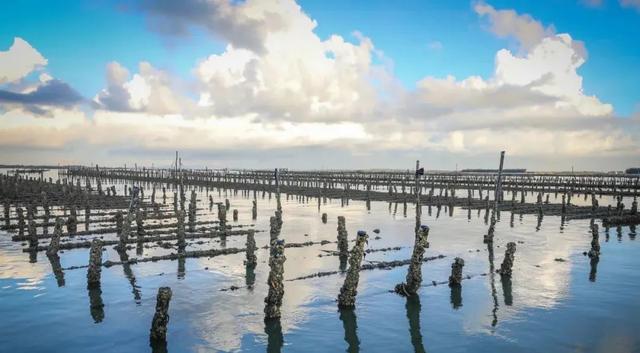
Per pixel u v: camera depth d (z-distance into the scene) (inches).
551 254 1167.6
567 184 3572.8
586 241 1365.7
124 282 886.4
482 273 962.1
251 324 671.1
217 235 1427.2
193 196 1694.1
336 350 589.9
